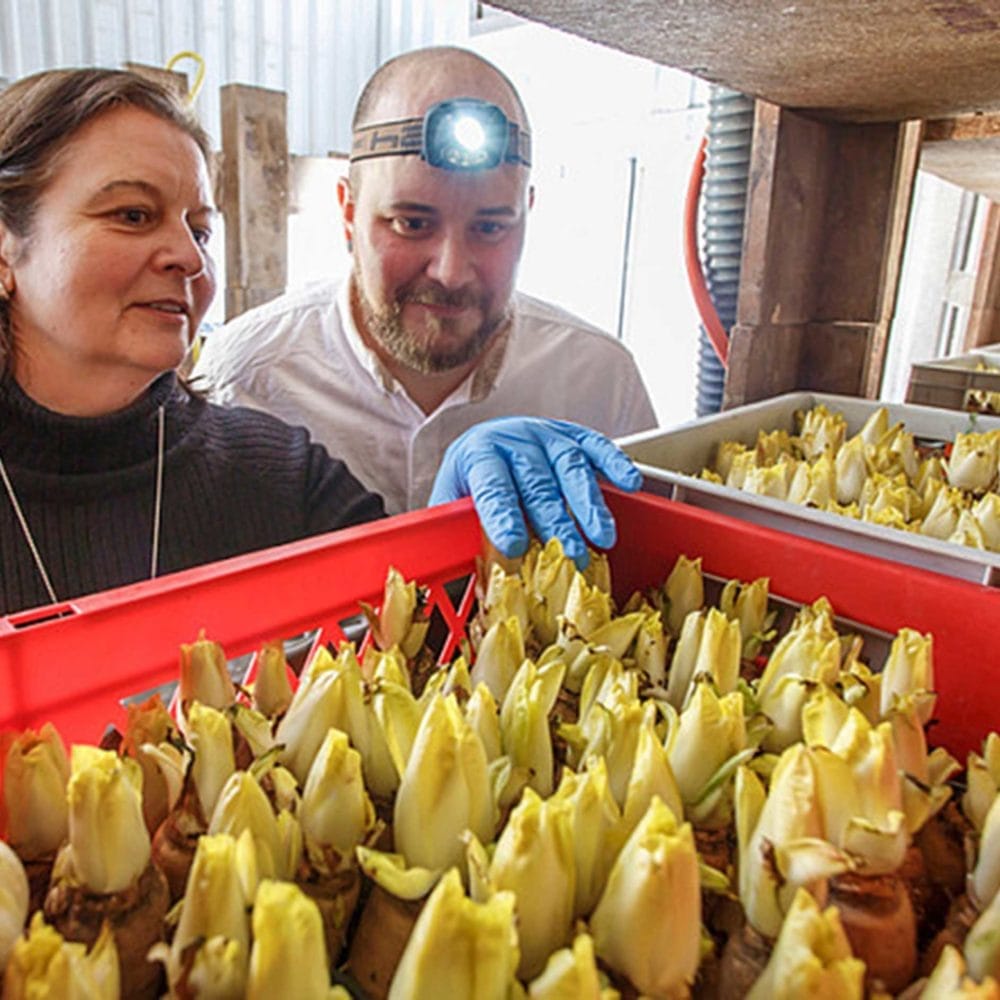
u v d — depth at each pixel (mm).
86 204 802
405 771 423
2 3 2584
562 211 3732
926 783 486
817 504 996
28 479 889
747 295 1326
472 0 3432
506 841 364
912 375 1656
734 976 380
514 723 490
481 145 1046
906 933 385
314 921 312
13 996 299
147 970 377
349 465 1380
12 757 432
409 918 392
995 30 762
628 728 481
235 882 340
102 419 906
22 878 396
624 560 851
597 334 1606
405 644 635
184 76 1301
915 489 1093
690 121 3203
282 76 3254
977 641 622
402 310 1180
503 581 658
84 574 908
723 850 461
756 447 1209
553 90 3629
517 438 873
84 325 834
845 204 1371
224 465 1043
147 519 954
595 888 395
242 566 604
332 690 479
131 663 550
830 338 1438
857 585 683
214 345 1481
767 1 692
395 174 1077
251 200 1564
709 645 569
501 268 1188
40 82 819
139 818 388
